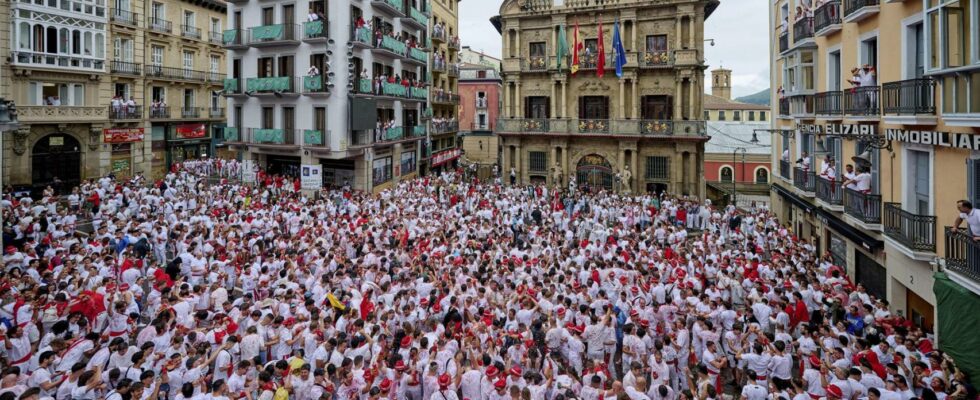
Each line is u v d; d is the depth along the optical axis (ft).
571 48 139.03
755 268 57.16
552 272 53.11
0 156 51.42
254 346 37.88
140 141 133.18
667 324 46.65
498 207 98.94
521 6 140.67
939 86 40.86
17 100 103.86
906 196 47.88
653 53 130.21
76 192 87.86
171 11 141.49
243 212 76.95
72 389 30.73
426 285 49.44
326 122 114.11
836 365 34.47
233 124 125.08
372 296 48.08
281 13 117.80
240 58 122.42
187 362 33.63
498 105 221.25
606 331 42.01
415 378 35.35
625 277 51.85
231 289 56.18
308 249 58.85
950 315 37.52
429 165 161.68
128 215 77.46
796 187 76.07
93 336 36.22
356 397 34.55
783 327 43.78
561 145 138.92
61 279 46.39
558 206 93.91
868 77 53.16
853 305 46.24
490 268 54.49
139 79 131.85
